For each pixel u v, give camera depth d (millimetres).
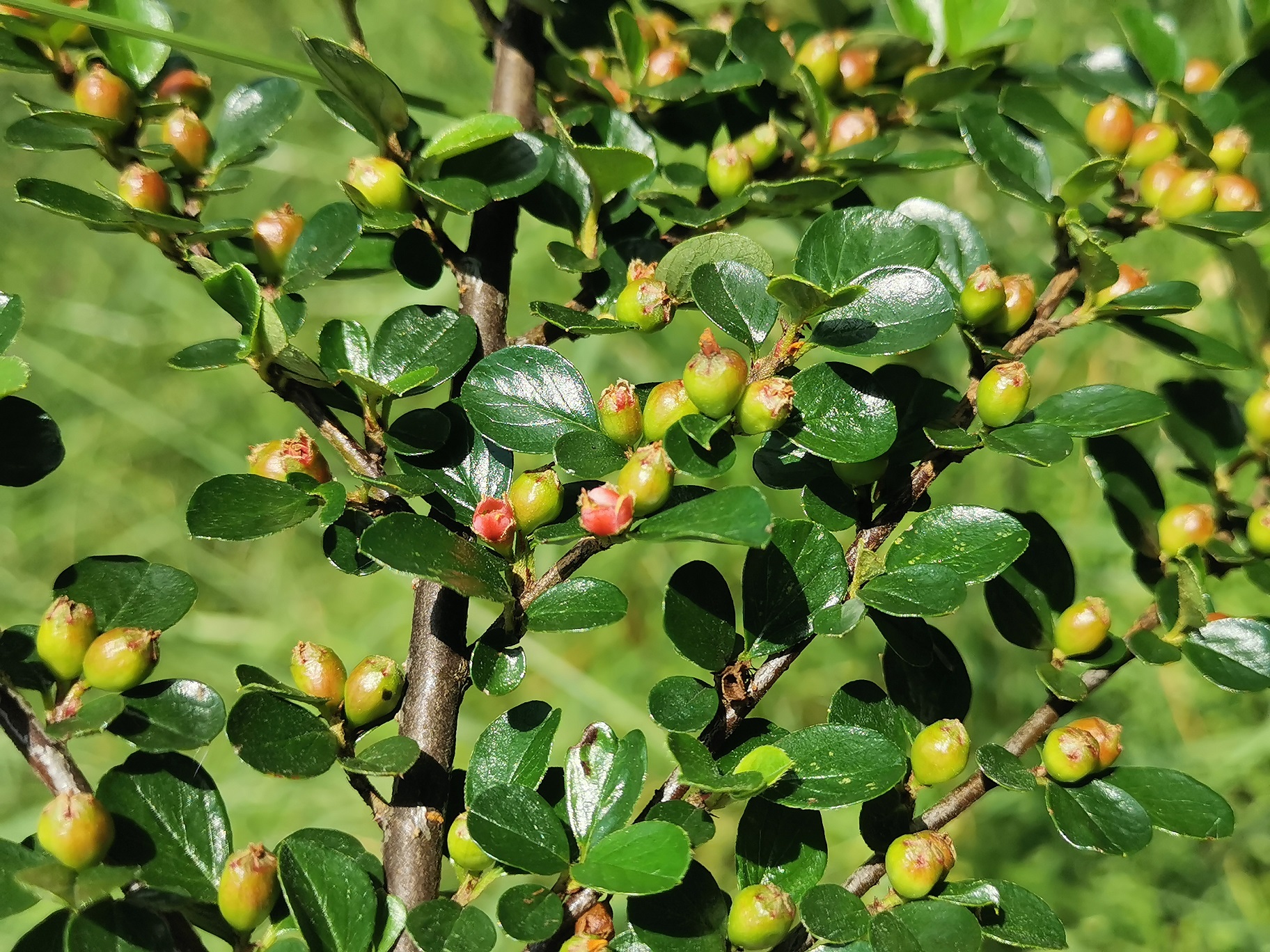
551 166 376
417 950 334
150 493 793
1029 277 371
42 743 335
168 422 794
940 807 352
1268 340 390
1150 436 431
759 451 356
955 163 386
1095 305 367
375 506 352
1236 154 385
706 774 327
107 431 805
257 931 373
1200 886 611
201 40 374
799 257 346
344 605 759
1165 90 383
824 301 331
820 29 429
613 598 338
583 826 334
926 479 356
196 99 387
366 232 385
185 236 368
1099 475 377
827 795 334
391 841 344
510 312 759
